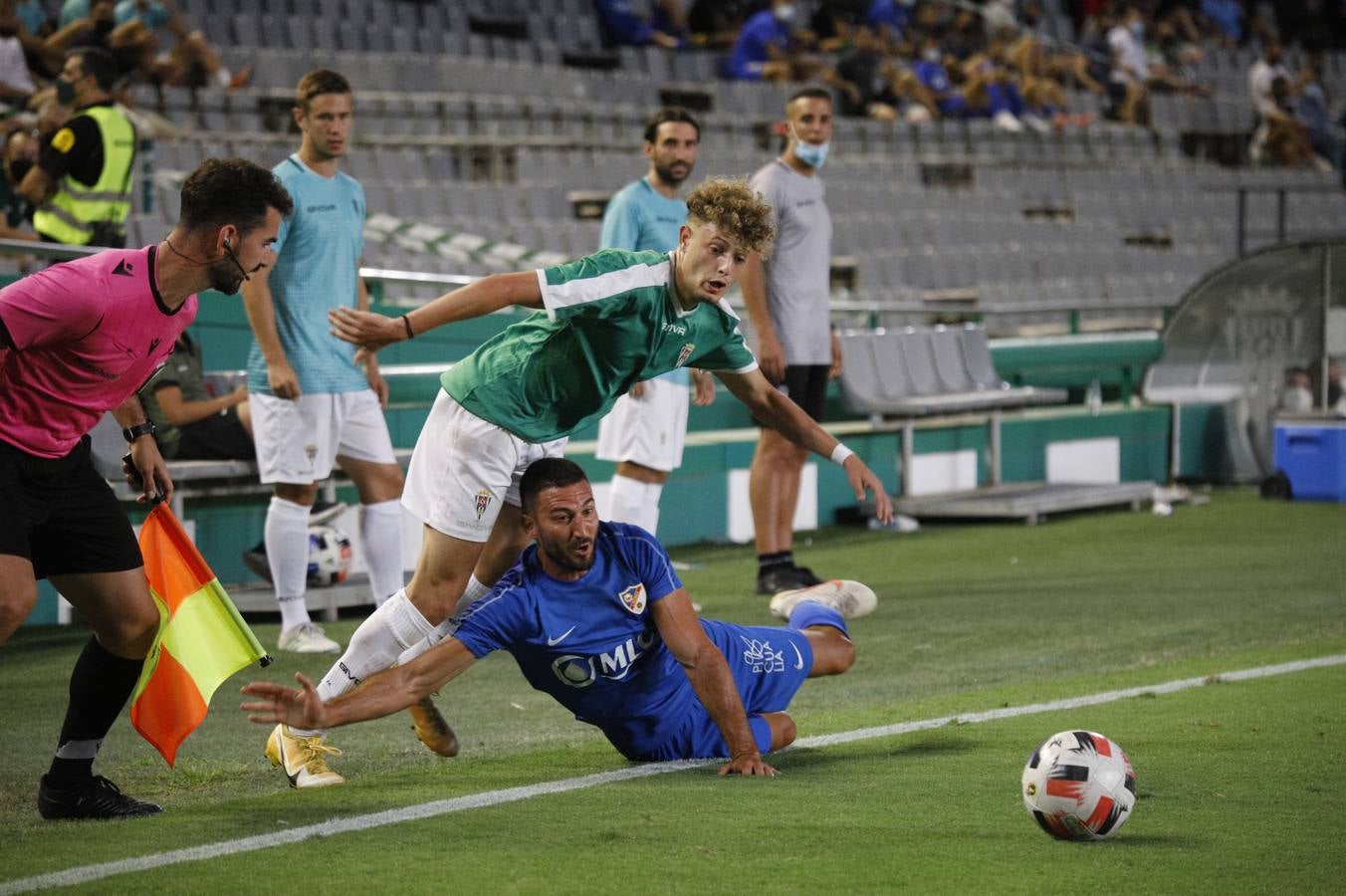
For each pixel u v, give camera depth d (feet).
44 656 84.89
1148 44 291.99
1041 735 62.85
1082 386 169.27
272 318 81.92
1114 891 42.70
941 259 200.44
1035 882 43.39
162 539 54.03
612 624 55.77
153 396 93.15
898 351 145.48
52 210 99.30
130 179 101.91
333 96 82.17
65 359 47.32
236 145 166.91
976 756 59.26
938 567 115.14
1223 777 55.42
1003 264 207.00
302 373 83.05
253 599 93.66
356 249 85.05
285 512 84.64
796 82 236.22
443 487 58.34
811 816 50.29
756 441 132.26
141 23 164.25
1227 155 277.03
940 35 259.19
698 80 234.38
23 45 155.22
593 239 179.42
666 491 126.31
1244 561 116.37
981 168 234.17
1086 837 47.16
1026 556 120.37
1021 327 189.37
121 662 51.57
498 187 181.57
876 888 42.91
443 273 159.22
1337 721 64.80
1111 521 139.74
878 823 49.37
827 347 102.89
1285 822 49.44
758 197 55.36
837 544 127.34
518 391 57.72
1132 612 96.37
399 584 87.35
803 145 100.68
